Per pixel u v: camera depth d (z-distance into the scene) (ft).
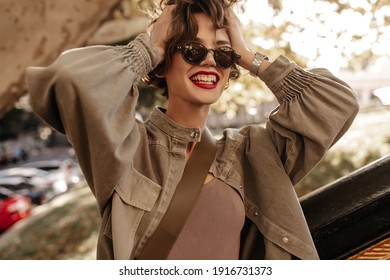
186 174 5.30
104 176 4.89
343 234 5.70
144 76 5.74
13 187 55.98
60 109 4.79
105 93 4.72
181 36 5.18
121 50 5.03
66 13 14.43
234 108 21.39
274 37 19.24
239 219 5.36
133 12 20.17
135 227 5.02
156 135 5.45
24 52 14.47
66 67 4.59
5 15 14.14
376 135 26.40
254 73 5.72
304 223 5.38
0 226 39.75
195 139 5.37
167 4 5.65
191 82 5.27
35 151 142.61
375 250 5.74
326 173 24.50
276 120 5.64
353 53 18.97
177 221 5.12
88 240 27.45
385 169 5.73
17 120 110.22
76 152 4.99
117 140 4.80
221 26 5.30
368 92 46.73
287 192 5.43
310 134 5.40
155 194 5.15
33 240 29.30
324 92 5.48
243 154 5.75
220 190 5.35
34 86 4.71
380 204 5.61
